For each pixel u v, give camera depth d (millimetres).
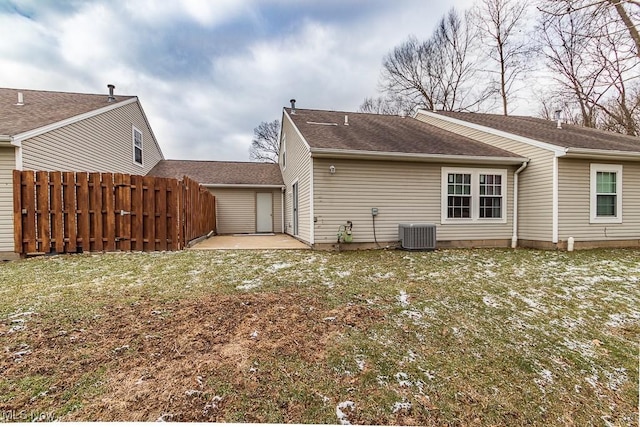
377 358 2744
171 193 7414
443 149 8812
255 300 3893
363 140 8922
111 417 1924
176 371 2391
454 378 2564
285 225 14750
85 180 6555
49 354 2537
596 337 3357
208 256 6699
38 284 4320
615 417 2307
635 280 5238
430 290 4555
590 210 8672
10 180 6312
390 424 2059
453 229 8891
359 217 8352
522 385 2553
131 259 6129
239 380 2336
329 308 3742
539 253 7840
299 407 2131
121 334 2896
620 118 11945
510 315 3781
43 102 9461
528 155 9031
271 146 32781
